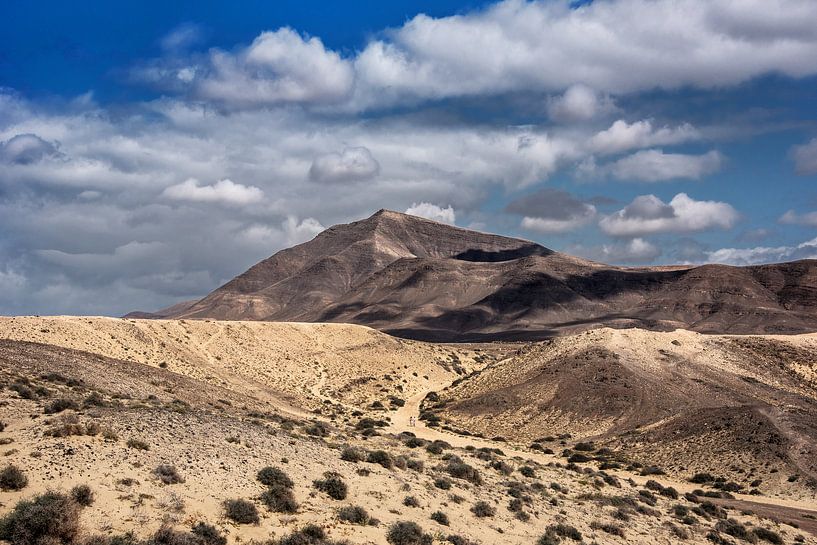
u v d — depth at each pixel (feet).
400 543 104.22
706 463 281.95
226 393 289.12
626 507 182.50
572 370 424.05
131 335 398.83
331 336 568.82
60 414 129.90
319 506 111.96
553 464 269.85
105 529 83.10
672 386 396.78
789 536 183.32
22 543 74.49
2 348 223.51
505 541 121.90
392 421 379.96
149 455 111.86
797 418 296.71
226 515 97.14
